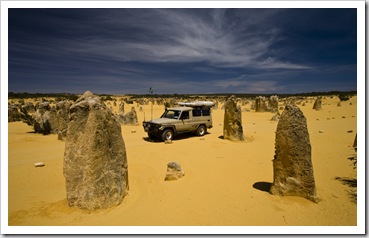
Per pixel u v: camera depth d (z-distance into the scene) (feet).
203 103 53.31
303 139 19.06
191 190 21.80
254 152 36.99
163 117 51.60
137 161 32.24
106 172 18.66
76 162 18.54
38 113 57.21
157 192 21.45
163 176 25.91
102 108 18.97
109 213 17.76
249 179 24.67
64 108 47.65
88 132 18.29
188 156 34.78
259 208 18.19
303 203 18.63
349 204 18.56
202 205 18.85
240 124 46.06
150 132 46.96
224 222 16.42
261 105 113.39
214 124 73.56
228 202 19.27
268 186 22.44
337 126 62.34
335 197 19.81
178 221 16.60
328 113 98.94
